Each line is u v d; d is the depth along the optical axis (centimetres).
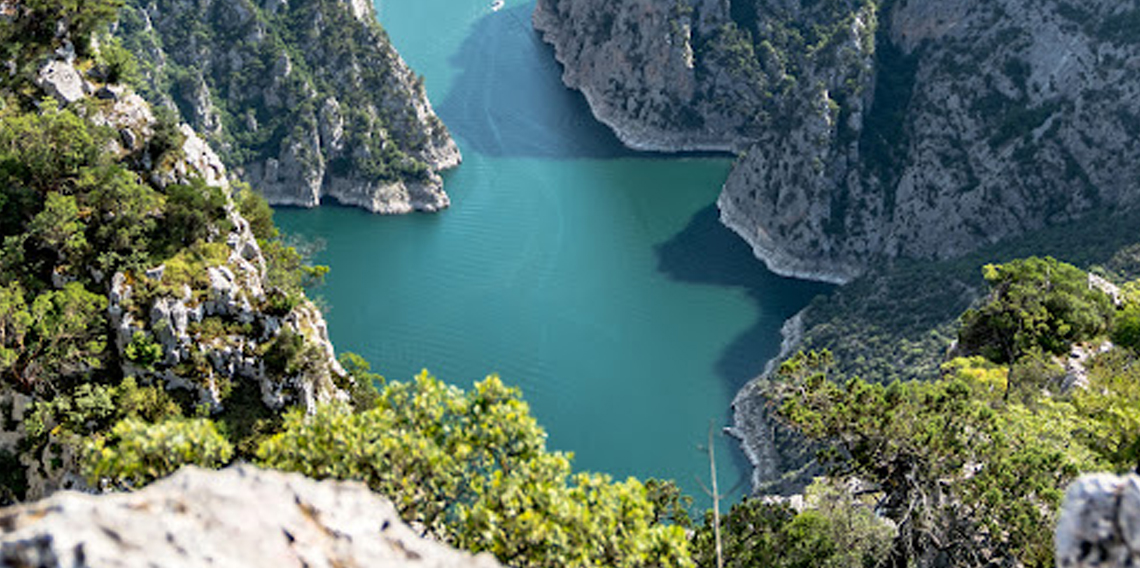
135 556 1423
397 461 3319
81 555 1382
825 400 6188
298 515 1650
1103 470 5256
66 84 9881
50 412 7425
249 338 8550
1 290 7619
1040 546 4944
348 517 1697
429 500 3353
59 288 8356
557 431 17438
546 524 3152
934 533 5422
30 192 8650
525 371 18938
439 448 3466
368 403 9300
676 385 18925
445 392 3716
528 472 3475
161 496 1559
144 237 8725
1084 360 8256
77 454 7175
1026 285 8969
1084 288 9112
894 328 19300
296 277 10181
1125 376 6731
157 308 8156
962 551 5438
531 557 3147
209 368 8262
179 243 8850
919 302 19788
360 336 19612
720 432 17438
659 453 16900
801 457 15600
